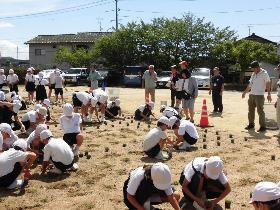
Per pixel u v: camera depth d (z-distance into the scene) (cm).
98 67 4691
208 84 3431
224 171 912
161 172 564
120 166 945
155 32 4328
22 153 779
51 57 5972
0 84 2134
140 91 3225
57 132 1331
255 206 443
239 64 3922
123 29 4416
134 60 4425
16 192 774
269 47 3972
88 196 754
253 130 1412
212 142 1208
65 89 3294
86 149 1106
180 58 4288
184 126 1095
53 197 751
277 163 980
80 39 5778
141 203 594
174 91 1836
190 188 661
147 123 1538
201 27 4272
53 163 863
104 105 1544
